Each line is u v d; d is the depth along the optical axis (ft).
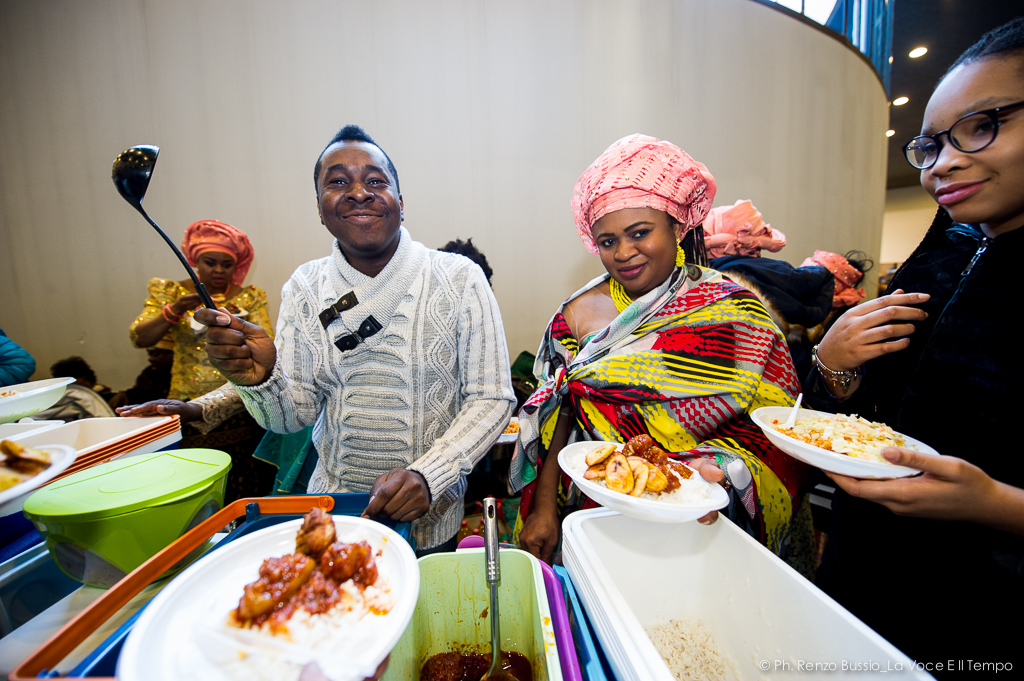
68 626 1.16
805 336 4.83
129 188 1.78
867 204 10.14
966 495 1.37
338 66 6.44
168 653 1.18
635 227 2.42
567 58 6.83
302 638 1.18
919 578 1.95
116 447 2.20
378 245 2.61
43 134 6.33
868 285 10.30
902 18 10.48
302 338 2.85
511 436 4.98
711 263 5.37
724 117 7.61
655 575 2.11
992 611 1.73
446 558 1.93
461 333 2.87
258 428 5.06
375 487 2.13
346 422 2.80
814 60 8.33
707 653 1.92
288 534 1.69
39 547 2.10
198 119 6.37
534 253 7.26
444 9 6.48
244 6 6.19
